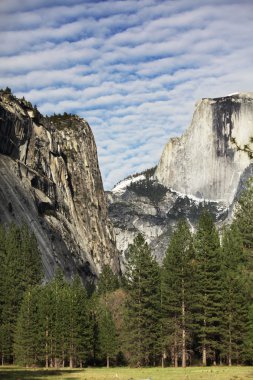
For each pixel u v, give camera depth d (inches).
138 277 3157.0
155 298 3122.5
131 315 3125.0
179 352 3265.3
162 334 3056.1
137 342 3080.7
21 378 1916.8
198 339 3189.0
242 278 2618.1
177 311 3024.1
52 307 3331.7
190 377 1873.8
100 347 3339.1
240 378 1834.4
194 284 3029.0
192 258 3120.1
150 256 3196.4
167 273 3080.7
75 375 2082.9
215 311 2982.3
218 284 3011.8
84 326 3265.3
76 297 3316.9
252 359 2938.0
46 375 2090.3
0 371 2465.6
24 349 3324.3
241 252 3029.0
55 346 3265.3
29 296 3427.7
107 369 2701.8
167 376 1935.3
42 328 3314.5
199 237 3164.4
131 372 2253.9
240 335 2928.2
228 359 2997.0
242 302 2923.2
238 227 3144.7
